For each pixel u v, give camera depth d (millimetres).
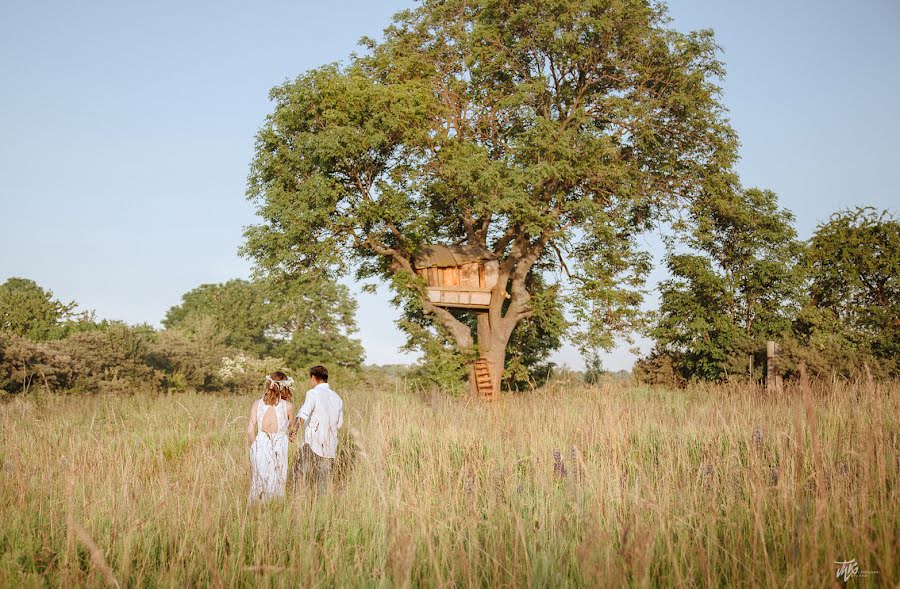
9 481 6414
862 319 29609
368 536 4809
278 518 5203
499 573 3924
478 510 5180
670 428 8961
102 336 32906
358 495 5809
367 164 24578
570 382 15219
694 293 29250
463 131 28203
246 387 43125
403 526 4418
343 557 4430
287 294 25156
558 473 5941
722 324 27484
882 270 29625
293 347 63031
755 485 4848
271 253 24656
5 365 22766
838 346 21016
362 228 24531
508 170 24641
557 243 27188
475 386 26141
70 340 31188
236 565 4336
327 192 23016
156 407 16016
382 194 23984
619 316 26047
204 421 12297
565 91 27516
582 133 25094
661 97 27234
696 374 27172
